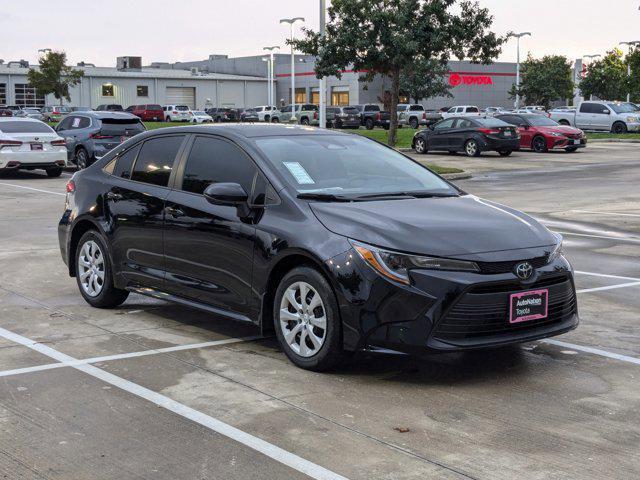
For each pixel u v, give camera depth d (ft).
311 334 17.72
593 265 31.78
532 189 62.75
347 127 199.21
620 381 17.51
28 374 17.80
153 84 298.15
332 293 17.20
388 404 15.96
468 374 17.94
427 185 20.76
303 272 17.71
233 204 19.02
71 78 266.57
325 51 91.61
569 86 265.13
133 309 24.29
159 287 21.70
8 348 19.89
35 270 30.25
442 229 17.30
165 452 13.56
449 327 16.43
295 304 18.13
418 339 16.38
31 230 40.52
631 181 69.00
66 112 237.04
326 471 12.80
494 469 12.91
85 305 24.73
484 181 69.87
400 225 17.30
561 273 17.71
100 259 23.81
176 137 22.11
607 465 13.10
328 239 17.37
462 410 15.64
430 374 17.92
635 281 28.53
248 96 316.40
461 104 285.64
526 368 18.42
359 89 270.26
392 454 13.48
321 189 19.08
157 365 18.52
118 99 293.02
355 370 18.17
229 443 13.94
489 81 289.94
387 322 16.55
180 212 20.76
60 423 14.89
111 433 14.40
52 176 72.59
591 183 67.56
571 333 21.56
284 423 14.89
